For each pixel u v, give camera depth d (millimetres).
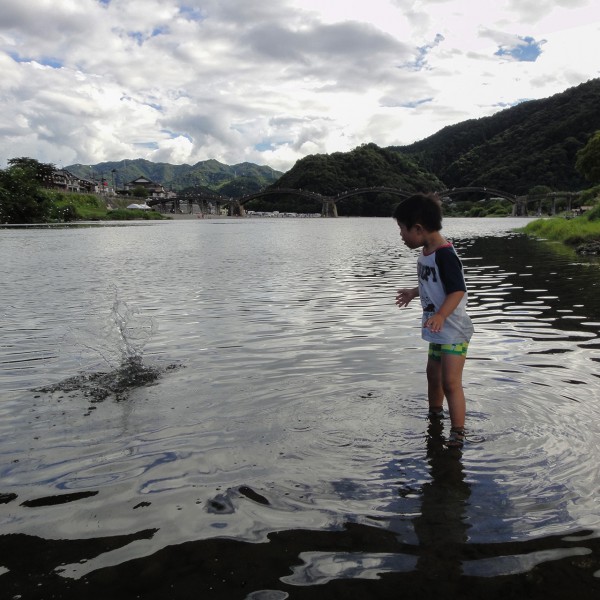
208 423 2963
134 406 3268
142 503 2135
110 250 19844
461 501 2100
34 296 8250
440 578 1650
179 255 17281
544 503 2070
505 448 2576
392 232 39250
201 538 1890
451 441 2666
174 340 5105
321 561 1746
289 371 3967
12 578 1687
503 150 163750
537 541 1834
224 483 2279
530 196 107750
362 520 1979
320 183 150625
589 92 162125
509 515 1993
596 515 1984
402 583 1630
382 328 5574
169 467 2441
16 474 2400
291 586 1627
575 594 1571
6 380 3859
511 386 3518
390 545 1823
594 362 4121
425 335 3102
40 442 2750
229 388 3582
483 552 1777
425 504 2082
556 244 19375
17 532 1949
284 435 2771
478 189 123938
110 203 106750
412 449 2586
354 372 3918
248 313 6586
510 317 6086
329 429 2844
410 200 3172
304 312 6629
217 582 1651
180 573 1700
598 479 2246
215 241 26375
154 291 8727
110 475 2377
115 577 1684
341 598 1569
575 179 131625
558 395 3324
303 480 2293
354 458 2494
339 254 17547
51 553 1819
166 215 115312
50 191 85688
